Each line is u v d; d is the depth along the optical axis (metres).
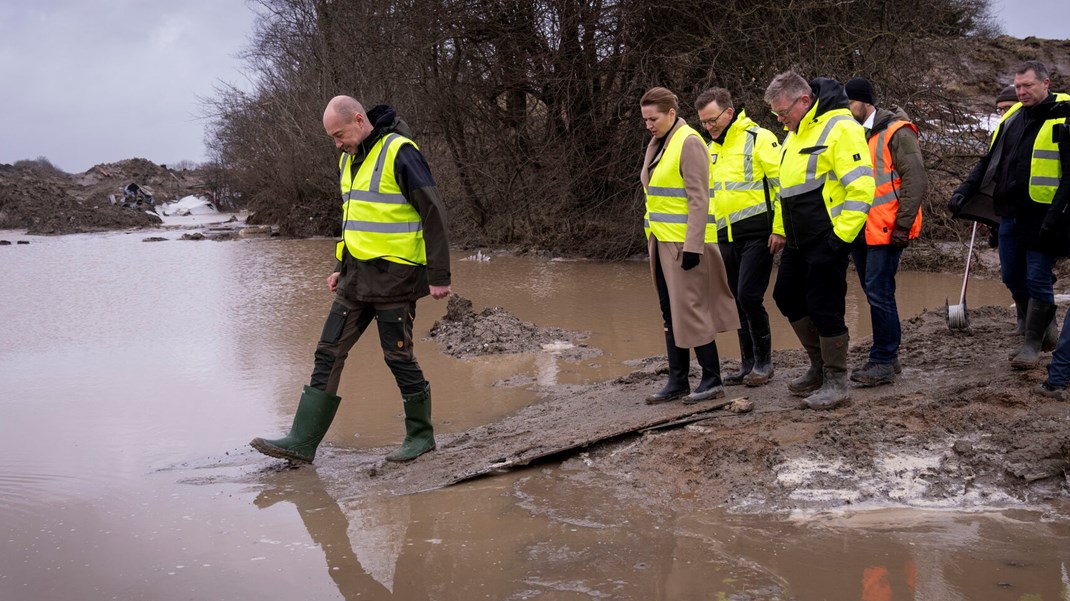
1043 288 5.34
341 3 22.83
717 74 15.07
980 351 6.05
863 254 5.63
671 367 5.60
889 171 5.28
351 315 5.22
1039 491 4.18
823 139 4.86
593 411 5.74
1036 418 4.58
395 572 3.64
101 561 3.82
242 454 5.43
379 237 5.04
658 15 15.63
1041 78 5.41
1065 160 5.05
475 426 5.99
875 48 14.32
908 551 3.68
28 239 27.31
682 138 5.19
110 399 6.89
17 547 3.98
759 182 5.63
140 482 4.90
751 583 3.42
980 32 23.03
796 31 14.10
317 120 24.77
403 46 18.50
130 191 43.66
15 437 5.87
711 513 4.13
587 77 16.47
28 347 9.10
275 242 23.66
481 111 18.41
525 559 3.71
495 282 13.60
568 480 4.62
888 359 5.47
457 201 20.47
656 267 5.51
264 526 4.20
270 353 8.57
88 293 13.37
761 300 5.73
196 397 6.91
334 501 4.52
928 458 4.41
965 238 13.95
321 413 5.18
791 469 4.42
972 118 14.45
